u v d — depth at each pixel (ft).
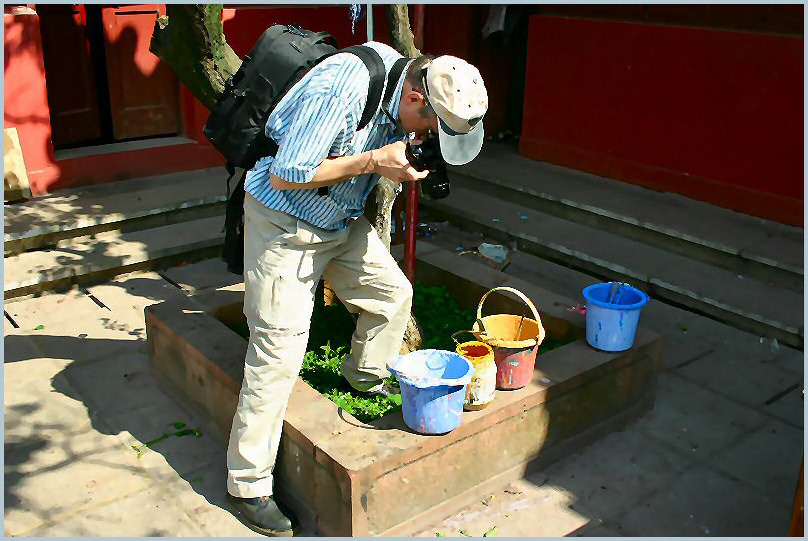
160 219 21.71
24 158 21.68
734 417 14.51
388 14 14.39
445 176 11.12
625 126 23.59
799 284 18.47
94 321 17.61
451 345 15.10
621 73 23.27
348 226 11.62
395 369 11.21
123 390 15.01
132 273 19.97
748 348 17.01
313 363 14.47
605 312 13.29
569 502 12.20
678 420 14.39
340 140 10.04
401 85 10.16
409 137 10.79
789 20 19.69
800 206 20.25
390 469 10.88
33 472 12.61
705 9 21.29
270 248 10.86
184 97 24.85
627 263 19.97
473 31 27.30
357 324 13.07
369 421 12.37
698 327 17.89
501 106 28.91
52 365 15.78
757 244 19.44
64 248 20.07
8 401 14.48
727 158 21.47
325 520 11.34
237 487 11.48
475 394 11.68
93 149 23.66
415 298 16.57
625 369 13.73
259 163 10.87
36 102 21.52
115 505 11.93
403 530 11.35
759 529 11.67
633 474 12.89
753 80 20.39
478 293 16.22
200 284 19.61
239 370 12.87
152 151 23.94
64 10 23.35
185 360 14.05
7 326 17.24
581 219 22.47
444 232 23.16
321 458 10.96
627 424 14.23
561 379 12.72
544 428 12.77
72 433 13.65
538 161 26.21
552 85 25.22
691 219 21.02
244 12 23.59
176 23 12.15
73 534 11.29
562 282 20.15
